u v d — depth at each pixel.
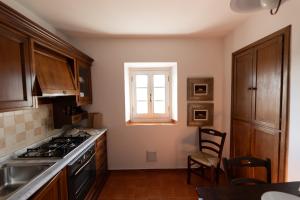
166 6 1.84
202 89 2.94
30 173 1.48
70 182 1.56
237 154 2.49
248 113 2.20
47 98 2.23
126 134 3.00
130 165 3.05
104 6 1.82
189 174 2.62
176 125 3.00
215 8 1.89
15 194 1.03
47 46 1.67
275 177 1.70
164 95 3.31
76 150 1.78
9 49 1.22
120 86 2.92
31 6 1.79
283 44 1.59
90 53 2.86
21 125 1.79
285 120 1.57
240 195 1.12
